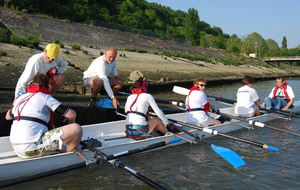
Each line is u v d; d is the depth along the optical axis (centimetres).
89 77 779
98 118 810
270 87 2367
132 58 2445
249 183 495
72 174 505
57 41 2244
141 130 588
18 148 436
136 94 596
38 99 439
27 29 2491
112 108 830
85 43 2886
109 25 4450
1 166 419
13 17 2566
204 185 484
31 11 3975
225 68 3650
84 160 497
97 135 650
